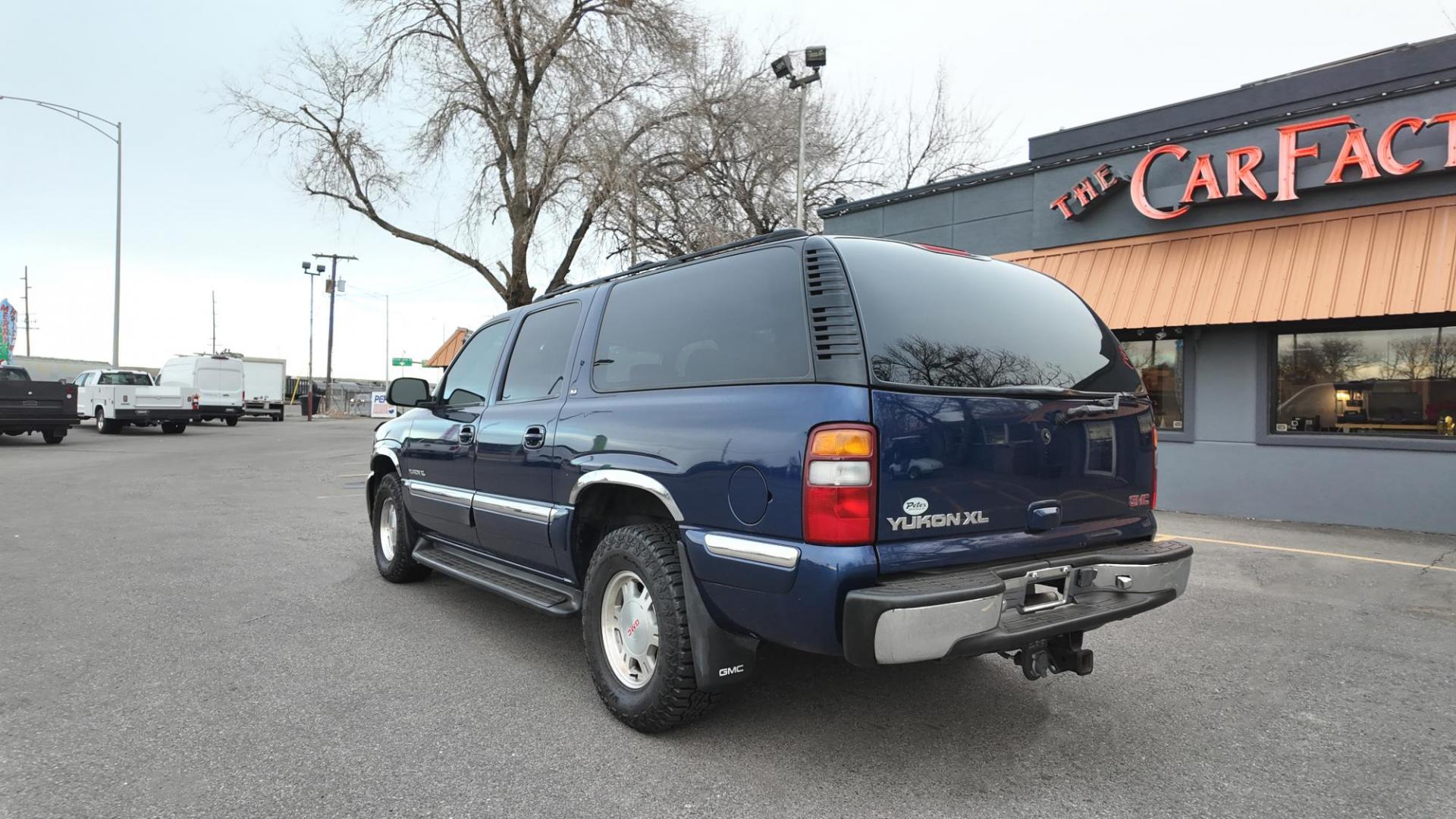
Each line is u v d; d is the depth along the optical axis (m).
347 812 2.72
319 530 8.20
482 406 4.79
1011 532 3.01
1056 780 2.98
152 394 23.84
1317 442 8.85
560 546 3.91
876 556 2.65
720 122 20.62
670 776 2.99
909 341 2.89
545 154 18.88
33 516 8.84
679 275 3.59
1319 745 3.31
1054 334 3.48
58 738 3.27
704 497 3.05
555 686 3.91
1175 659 4.35
